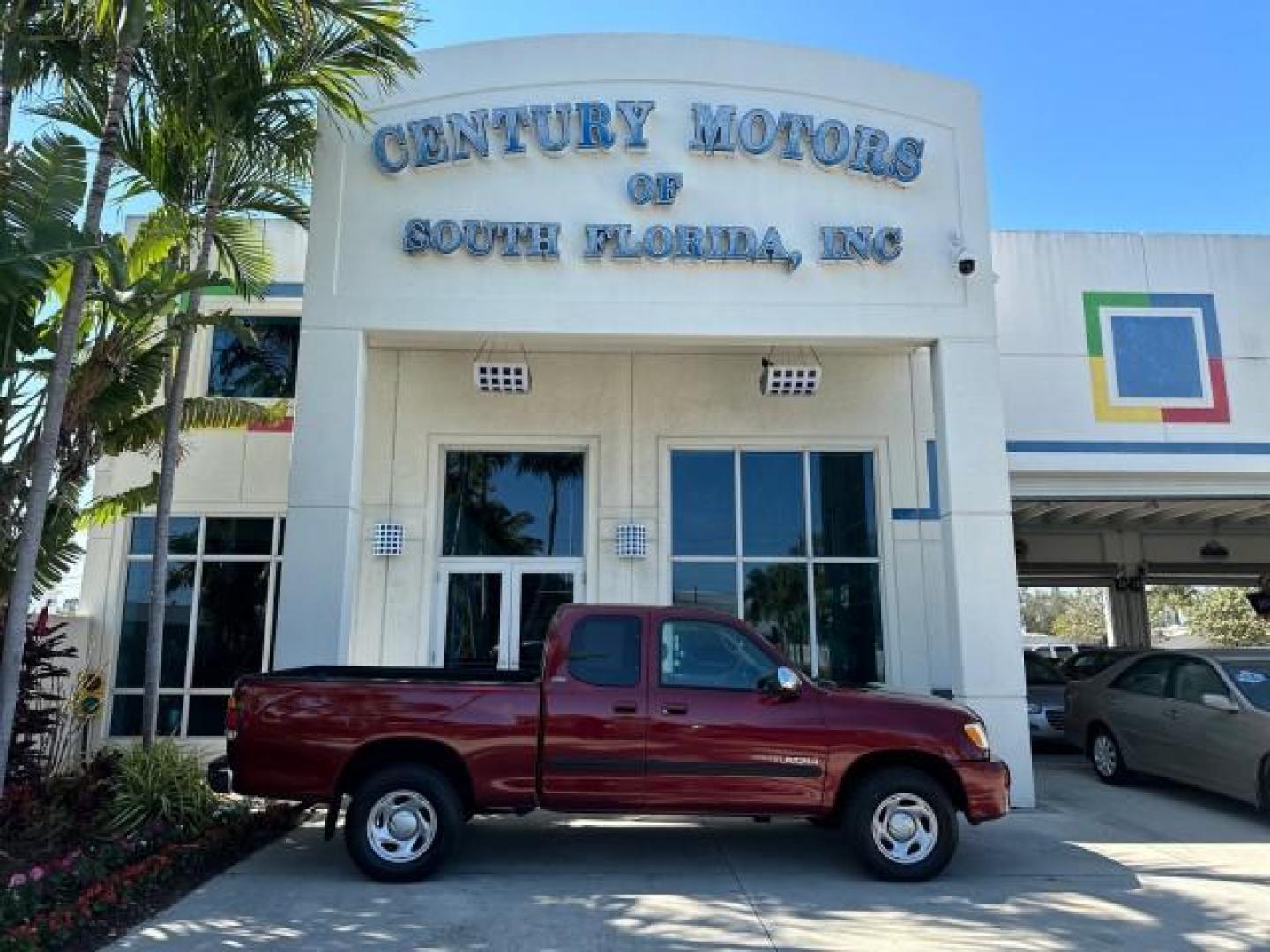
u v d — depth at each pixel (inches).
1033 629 3117.6
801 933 227.1
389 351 486.6
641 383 490.6
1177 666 412.2
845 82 430.3
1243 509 690.8
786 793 268.5
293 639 374.0
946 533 407.2
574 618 282.8
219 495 495.8
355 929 228.4
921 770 278.1
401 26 365.1
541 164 417.1
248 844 310.2
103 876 252.1
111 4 306.0
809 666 473.7
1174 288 515.5
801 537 486.3
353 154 414.3
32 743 337.7
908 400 491.8
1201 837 331.9
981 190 426.0
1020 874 282.7
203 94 350.9
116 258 284.4
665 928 229.6
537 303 406.0
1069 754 574.9
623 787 268.2
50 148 287.0
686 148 421.1
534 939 222.2
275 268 515.2
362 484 472.7
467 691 273.0
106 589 483.5
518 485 490.3
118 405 360.2
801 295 412.8
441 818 268.8
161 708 479.8
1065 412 501.4
